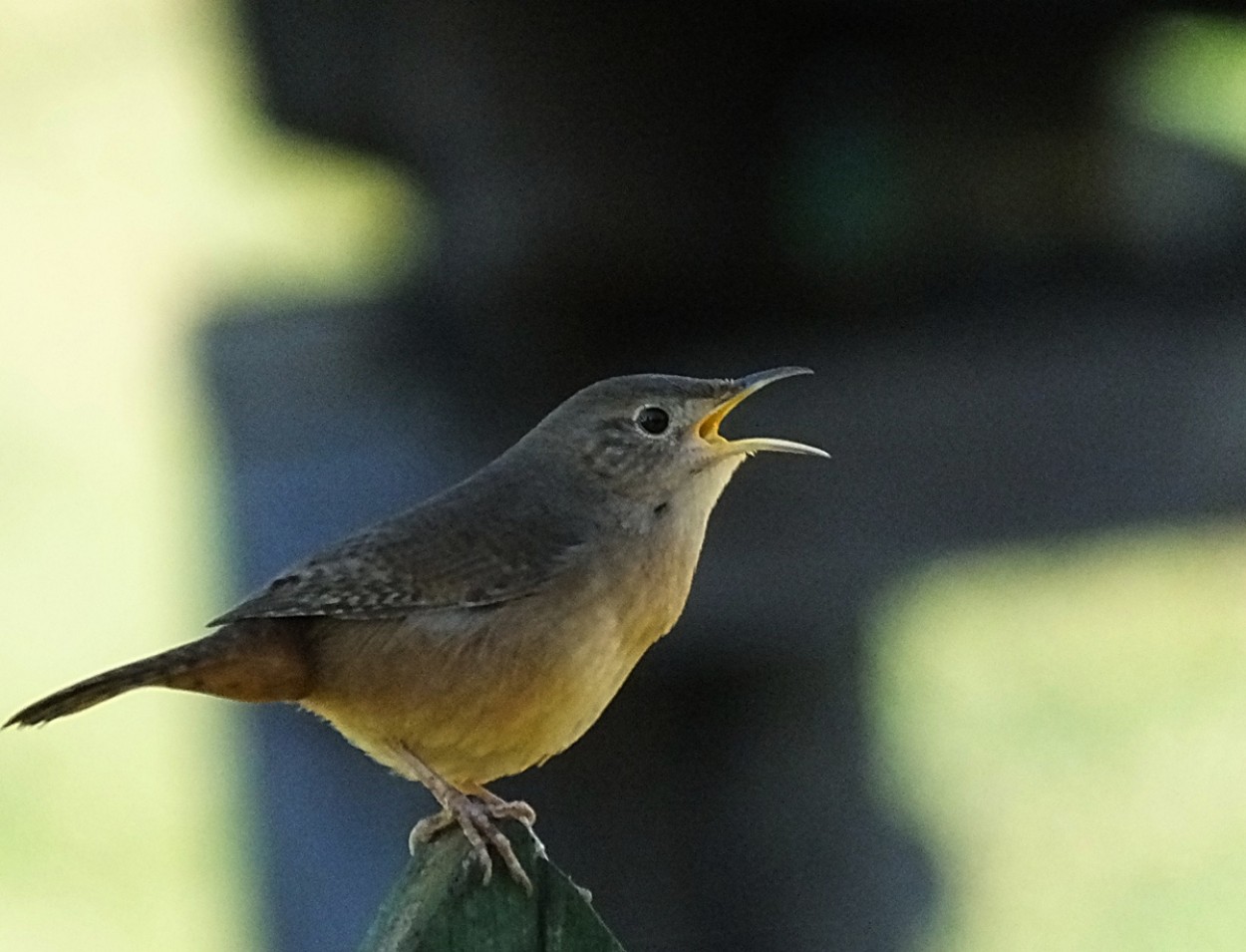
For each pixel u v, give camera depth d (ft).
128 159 76.74
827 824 35.35
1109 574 38.17
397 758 23.58
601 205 34.78
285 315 43.29
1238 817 47.70
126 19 81.46
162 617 58.03
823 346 34.91
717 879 34.86
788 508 33.12
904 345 34.63
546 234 34.60
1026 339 34.35
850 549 33.27
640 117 34.83
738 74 35.29
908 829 37.37
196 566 46.83
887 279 35.81
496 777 24.32
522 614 23.36
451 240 36.99
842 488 33.22
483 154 34.63
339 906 35.01
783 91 35.68
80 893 48.47
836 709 34.68
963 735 50.62
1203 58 39.96
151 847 50.34
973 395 33.47
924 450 33.24
